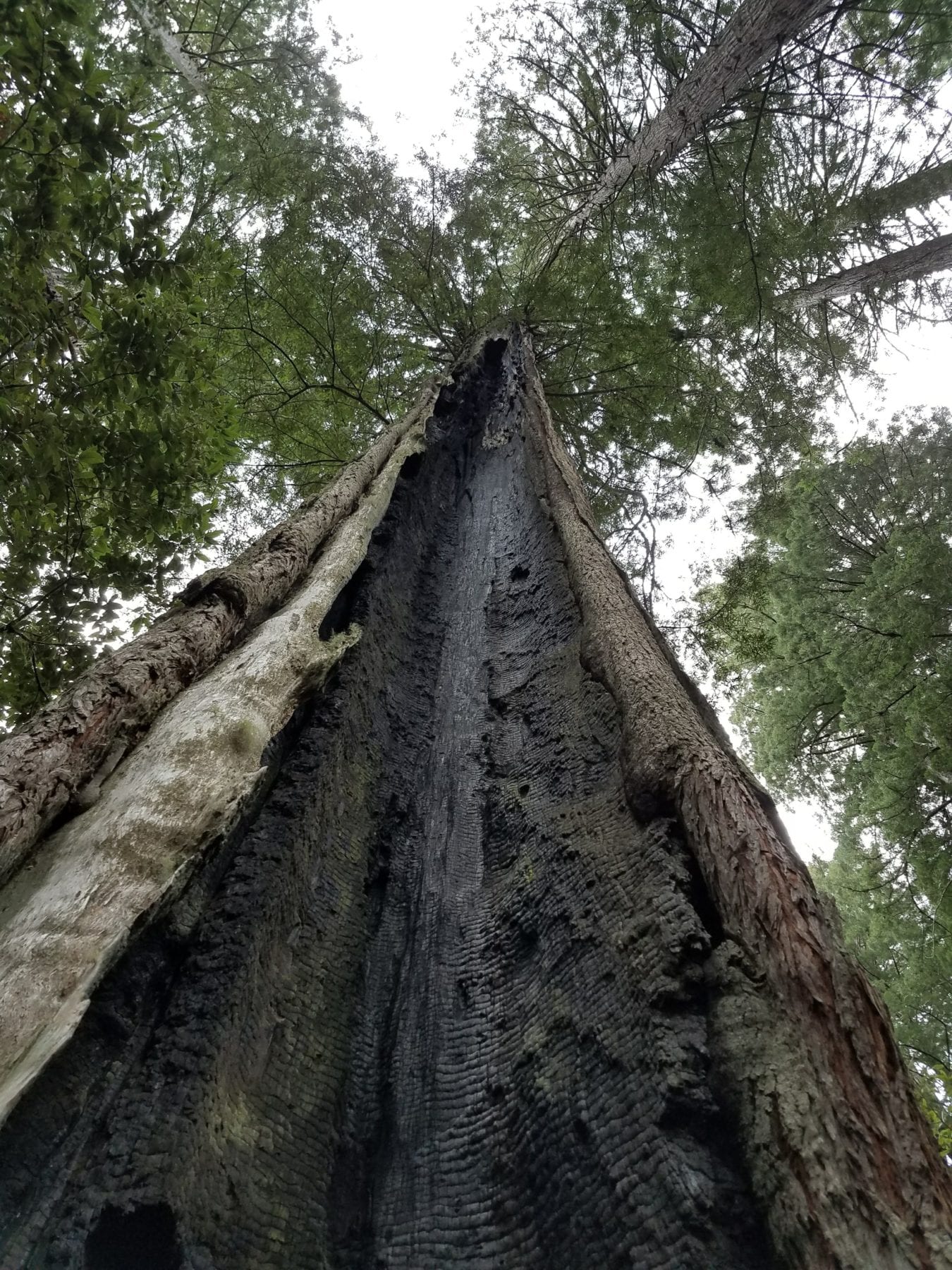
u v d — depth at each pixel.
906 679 12.92
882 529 16.78
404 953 3.71
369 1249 2.57
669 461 14.59
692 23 10.89
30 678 5.55
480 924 3.68
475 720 5.28
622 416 14.44
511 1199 2.54
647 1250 2.05
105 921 2.17
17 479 4.62
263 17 12.27
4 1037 1.83
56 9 3.89
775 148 11.83
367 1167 2.86
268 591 4.22
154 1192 2.21
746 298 12.39
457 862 4.16
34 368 4.65
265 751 3.98
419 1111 2.98
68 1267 2.05
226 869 3.41
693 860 2.99
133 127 4.13
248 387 12.94
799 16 8.55
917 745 12.71
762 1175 1.96
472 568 7.30
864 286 12.86
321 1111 2.91
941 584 12.09
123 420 5.32
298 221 12.69
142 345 4.82
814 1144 1.91
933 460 15.35
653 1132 2.25
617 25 11.47
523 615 6.21
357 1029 3.34
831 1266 1.70
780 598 16.06
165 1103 2.46
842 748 16.88
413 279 13.85
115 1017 2.63
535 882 3.61
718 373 13.97
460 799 4.62
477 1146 2.77
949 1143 9.39
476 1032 3.21
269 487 13.10
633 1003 2.64
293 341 13.31
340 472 6.55
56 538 5.38
